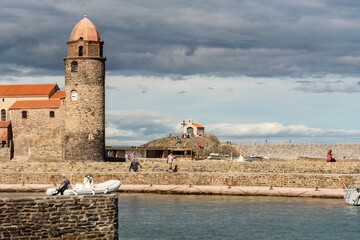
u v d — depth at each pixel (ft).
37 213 95.14
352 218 137.59
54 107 251.80
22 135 256.52
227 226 128.67
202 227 127.44
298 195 174.09
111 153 284.61
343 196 169.89
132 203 161.79
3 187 191.42
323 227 127.44
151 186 187.42
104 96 240.73
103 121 239.50
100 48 239.91
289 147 362.74
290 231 123.65
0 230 93.04
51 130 252.42
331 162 193.06
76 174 197.06
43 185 193.88
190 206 155.84
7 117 266.57
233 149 374.84
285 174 183.01
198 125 419.13
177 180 191.42
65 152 239.09
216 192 180.75
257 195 177.68
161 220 135.64
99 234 98.43
